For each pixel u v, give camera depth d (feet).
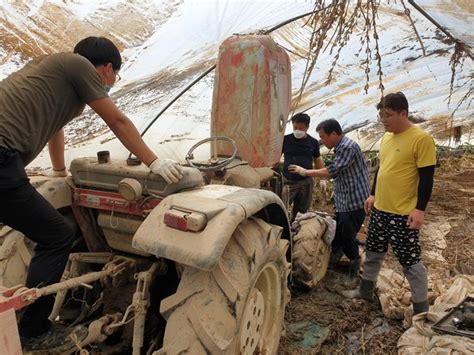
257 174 9.77
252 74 10.09
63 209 8.59
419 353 8.70
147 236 6.39
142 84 17.95
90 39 7.58
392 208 10.80
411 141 10.39
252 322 7.20
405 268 10.83
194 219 6.19
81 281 6.86
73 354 7.41
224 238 6.16
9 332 5.33
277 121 10.57
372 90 21.76
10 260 7.75
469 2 14.30
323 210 21.80
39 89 6.57
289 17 17.30
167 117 18.15
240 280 6.64
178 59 18.24
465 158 37.27
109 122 7.02
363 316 11.27
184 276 6.62
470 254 16.08
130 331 8.02
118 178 7.78
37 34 16.30
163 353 6.21
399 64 20.39
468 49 13.62
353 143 13.20
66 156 16.38
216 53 18.13
